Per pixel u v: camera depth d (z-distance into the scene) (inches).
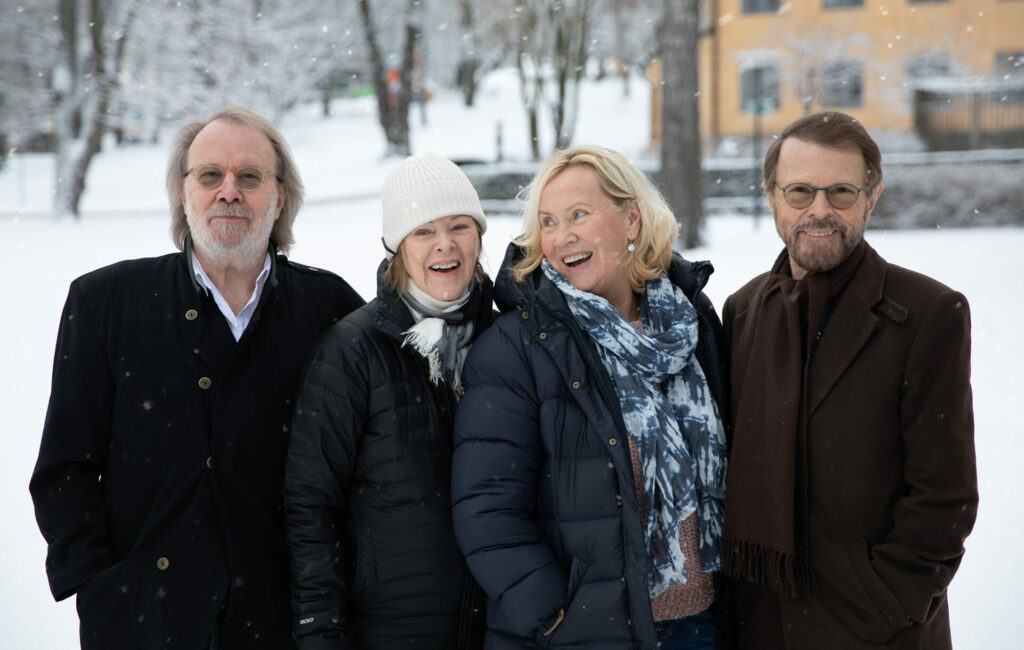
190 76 850.8
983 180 581.3
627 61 1373.0
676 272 97.7
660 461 87.3
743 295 99.0
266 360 92.6
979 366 256.2
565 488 85.1
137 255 498.6
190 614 85.8
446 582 88.1
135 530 87.7
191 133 95.4
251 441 90.2
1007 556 151.4
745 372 93.0
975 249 447.2
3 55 909.8
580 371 86.0
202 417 88.7
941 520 80.1
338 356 87.8
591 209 91.0
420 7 1160.2
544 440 86.0
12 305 357.7
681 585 89.7
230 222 90.7
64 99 778.2
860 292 85.8
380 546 87.2
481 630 91.4
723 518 91.9
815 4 997.2
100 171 1128.2
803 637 85.2
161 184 1026.7
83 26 912.3
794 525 84.8
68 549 86.0
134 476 87.9
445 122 1380.4
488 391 87.0
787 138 89.2
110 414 89.5
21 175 972.6
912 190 588.4
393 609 87.0
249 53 917.2
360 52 1198.9
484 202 708.0
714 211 683.4
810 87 970.7
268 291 93.9
